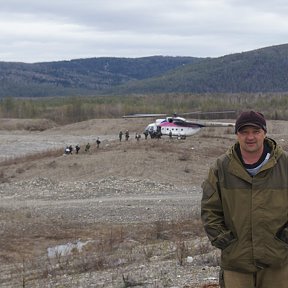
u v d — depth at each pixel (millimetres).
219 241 5047
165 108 136750
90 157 42781
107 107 134750
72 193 35000
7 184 38656
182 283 10016
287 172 4984
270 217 4926
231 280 5137
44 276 13305
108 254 15852
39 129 106875
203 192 5191
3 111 131375
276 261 4980
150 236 20750
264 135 4973
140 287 10273
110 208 29297
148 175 38125
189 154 44156
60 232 23406
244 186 4973
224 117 110938
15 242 21297
